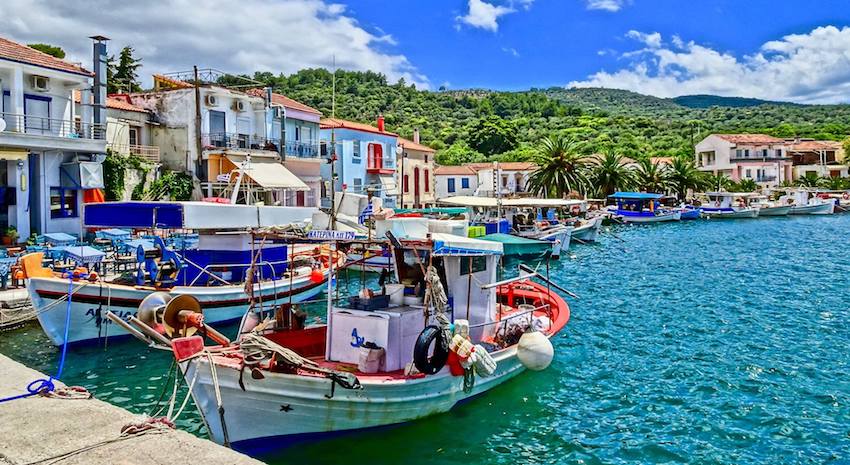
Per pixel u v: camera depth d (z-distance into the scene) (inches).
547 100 7150.6
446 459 390.0
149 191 1371.8
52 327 607.5
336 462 382.9
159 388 516.1
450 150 4249.5
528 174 3014.3
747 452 402.0
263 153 1584.6
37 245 950.4
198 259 714.8
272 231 458.3
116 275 790.5
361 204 512.7
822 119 7559.1
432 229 501.7
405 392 397.7
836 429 433.7
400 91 6200.8
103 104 1231.5
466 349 413.1
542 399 491.2
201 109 1519.4
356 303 426.0
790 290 971.3
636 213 2615.7
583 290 987.9
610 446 411.2
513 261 1362.0
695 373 554.9
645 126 5974.4
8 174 1068.5
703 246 1668.3
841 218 2780.5
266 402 370.0
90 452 234.7
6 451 236.2
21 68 1074.7
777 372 554.9
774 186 3843.5
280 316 470.0
